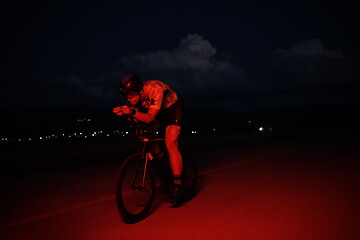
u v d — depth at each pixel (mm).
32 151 10953
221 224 3139
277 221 3162
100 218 3426
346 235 2756
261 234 2848
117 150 11125
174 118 3732
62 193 4621
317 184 4727
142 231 3021
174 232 2971
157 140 3691
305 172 5750
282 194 4207
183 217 3389
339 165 6406
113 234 2963
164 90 3545
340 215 3271
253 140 15164
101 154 9898
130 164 3303
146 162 3494
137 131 3482
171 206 3783
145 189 3488
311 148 9922
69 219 3418
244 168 6465
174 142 3754
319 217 3234
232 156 8656
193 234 2906
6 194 4609
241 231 2936
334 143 11469
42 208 3859
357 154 8094
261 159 7773
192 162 4270
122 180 3184
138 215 3326
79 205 3957
